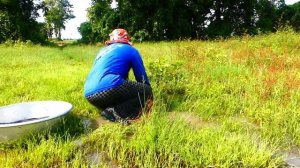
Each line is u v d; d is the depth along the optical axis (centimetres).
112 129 390
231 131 404
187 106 488
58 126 397
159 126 363
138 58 436
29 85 631
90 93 423
